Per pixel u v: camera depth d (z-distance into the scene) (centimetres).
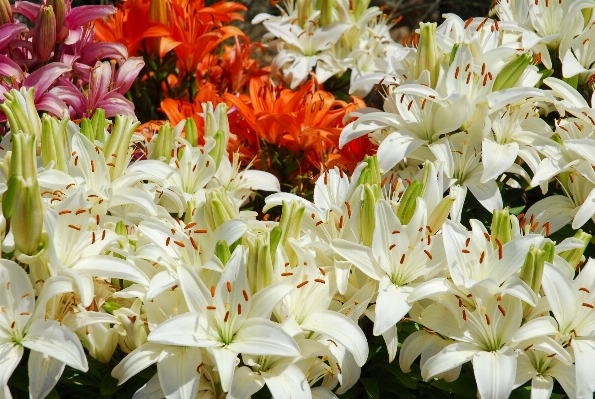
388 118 151
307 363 126
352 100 194
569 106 151
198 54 194
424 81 151
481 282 125
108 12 170
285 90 180
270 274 124
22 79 161
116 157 139
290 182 177
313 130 167
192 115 177
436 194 135
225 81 204
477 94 150
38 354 121
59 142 135
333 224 135
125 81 173
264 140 174
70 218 125
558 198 152
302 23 195
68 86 164
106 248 129
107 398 130
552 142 150
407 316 139
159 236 130
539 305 129
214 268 124
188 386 120
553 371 129
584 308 129
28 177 125
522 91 146
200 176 149
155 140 150
